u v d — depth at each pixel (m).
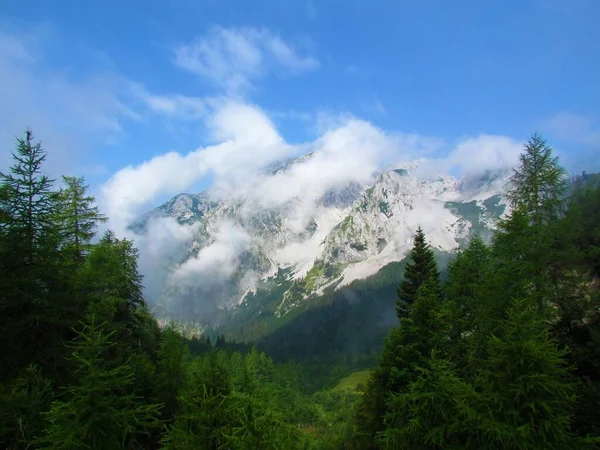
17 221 18.28
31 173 19.12
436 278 33.03
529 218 20.67
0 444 13.91
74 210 29.77
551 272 20.38
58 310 18.69
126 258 33.50
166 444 14.09
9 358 17.16
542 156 22.64
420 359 21.70
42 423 14.79
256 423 13.16
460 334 23.27
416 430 14.31
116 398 13.34
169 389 27.30
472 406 12.84
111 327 24.48
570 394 13.48
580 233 22.55
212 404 14.66
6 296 17.19
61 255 20.11
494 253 21.59
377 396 23.36
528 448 11.01
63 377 17.89
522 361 11.59
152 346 34.25
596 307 19.27
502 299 18.88
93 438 11.91
